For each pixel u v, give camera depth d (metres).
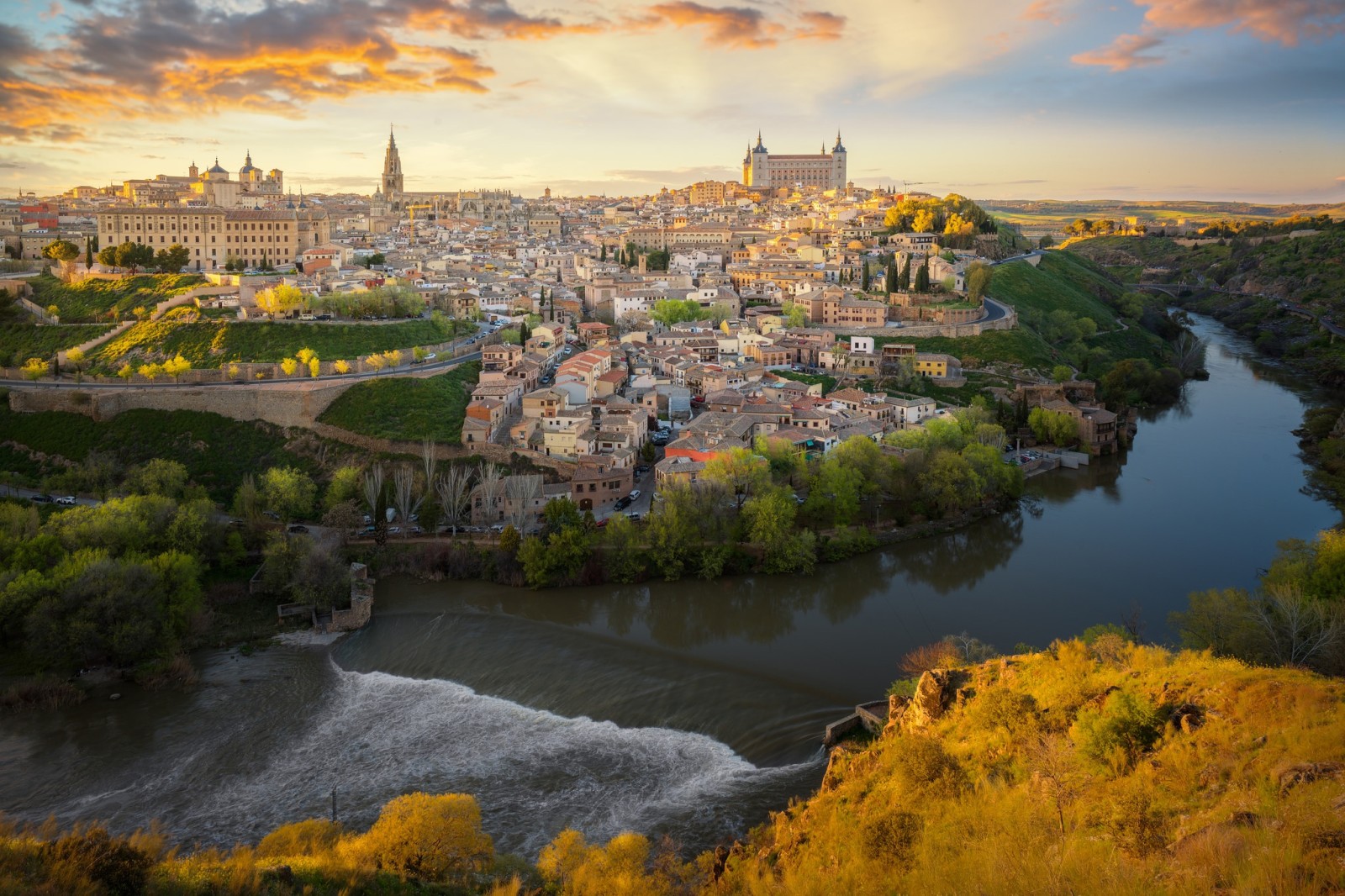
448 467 184.88
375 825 75.38
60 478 175.00
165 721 113.19
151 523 152.25
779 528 156.62
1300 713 52.66
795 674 122.75
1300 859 39.53
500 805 95.00
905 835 58.62
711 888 68.94
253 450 191.25
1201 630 101.06
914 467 180.38
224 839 90.75
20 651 126.19
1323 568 109.25
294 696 120.12
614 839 78.62
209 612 139.00
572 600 149.38
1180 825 47.44
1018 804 56.31
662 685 120.75
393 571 159.12
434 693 121.06
